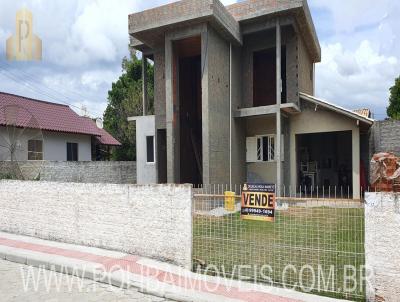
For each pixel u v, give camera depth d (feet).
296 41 41.14
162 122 43.32
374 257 13.99
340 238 21.04
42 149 58.65
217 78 38.42
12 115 53.67
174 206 20.10
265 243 20.80
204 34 36.32
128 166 60.34
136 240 21.76
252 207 17.71
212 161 36.78
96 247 23.65
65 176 48.73
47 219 26.40
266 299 14.90
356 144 39.40
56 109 69.97
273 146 43.88
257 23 40.86
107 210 23.13
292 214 21.24
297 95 41.06
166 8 36.91
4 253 22.90
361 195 39.42
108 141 78.28
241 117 43.55
